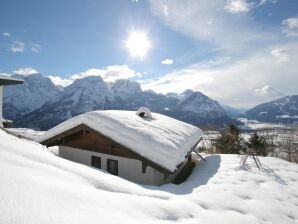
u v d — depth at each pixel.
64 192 4.31
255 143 20.11
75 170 6.11
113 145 12.46
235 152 21.08
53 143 14.60
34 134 26.23
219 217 5.87
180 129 14.98
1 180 3.86
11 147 5.99
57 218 3.31
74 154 14.20
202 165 14.60
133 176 11.70
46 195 3.91
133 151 10.73
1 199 3.28
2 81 15.16
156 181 11.25
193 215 5.56
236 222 5.83
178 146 11.58
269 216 6.79
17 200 3.41
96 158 13.27
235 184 9.60
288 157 20.91
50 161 6.14
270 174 11.41
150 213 4.92
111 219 3.94
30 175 4.56
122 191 5.87
